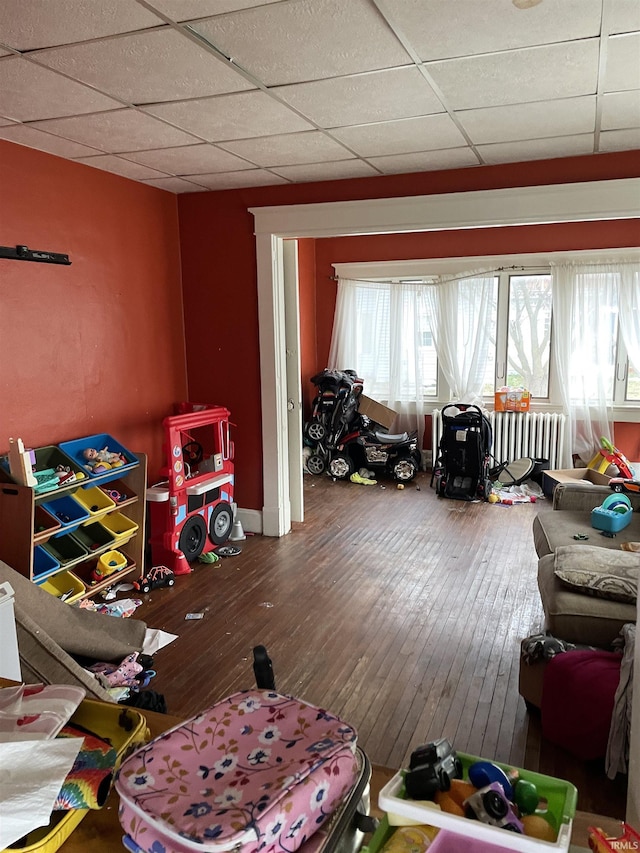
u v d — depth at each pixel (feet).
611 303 18.63
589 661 7.25
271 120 9.23
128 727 3.61
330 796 2.65
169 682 8.94
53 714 3.36
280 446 14.84
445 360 20.77
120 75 7.50
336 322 21.99
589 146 10.77
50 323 11.13
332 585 12.16
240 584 12.29
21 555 9.58
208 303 14.76
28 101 8.34
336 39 6.59
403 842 2.57
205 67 7.29
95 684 7.56
